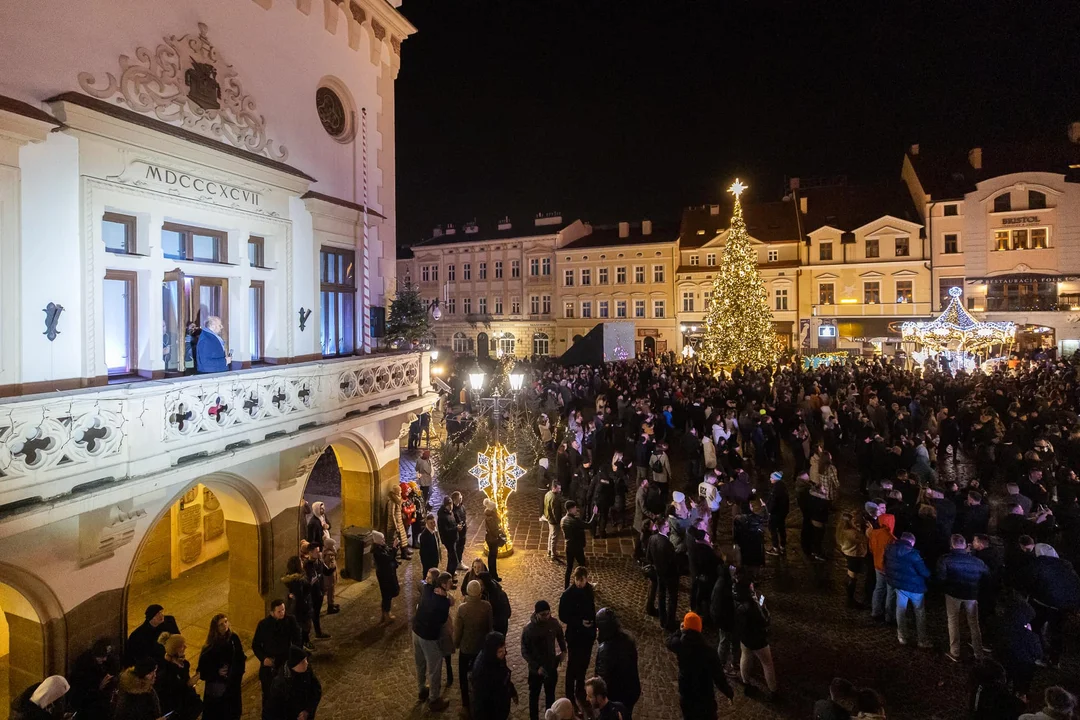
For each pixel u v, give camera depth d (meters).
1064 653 8.38
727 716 7.22
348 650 8.93
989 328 27.84
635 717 7.31
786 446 19.42
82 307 6.83
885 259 42.62
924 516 9.57
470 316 56.16
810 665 8.19
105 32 7.16
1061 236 39.00
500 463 12.42
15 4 6.25
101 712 6.11
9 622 6.59
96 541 6.71
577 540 10.01
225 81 8.88
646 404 18.22
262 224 9.55
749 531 10.15
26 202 6.27
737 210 28.77
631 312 50.44
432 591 7.70
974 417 17.84
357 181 12.03
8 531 5.35
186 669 6.53
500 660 6.32
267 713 6.10
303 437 9.20
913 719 7.12
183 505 11.74
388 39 13.13
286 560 9.90
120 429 6.48
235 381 8.04
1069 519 9.16
